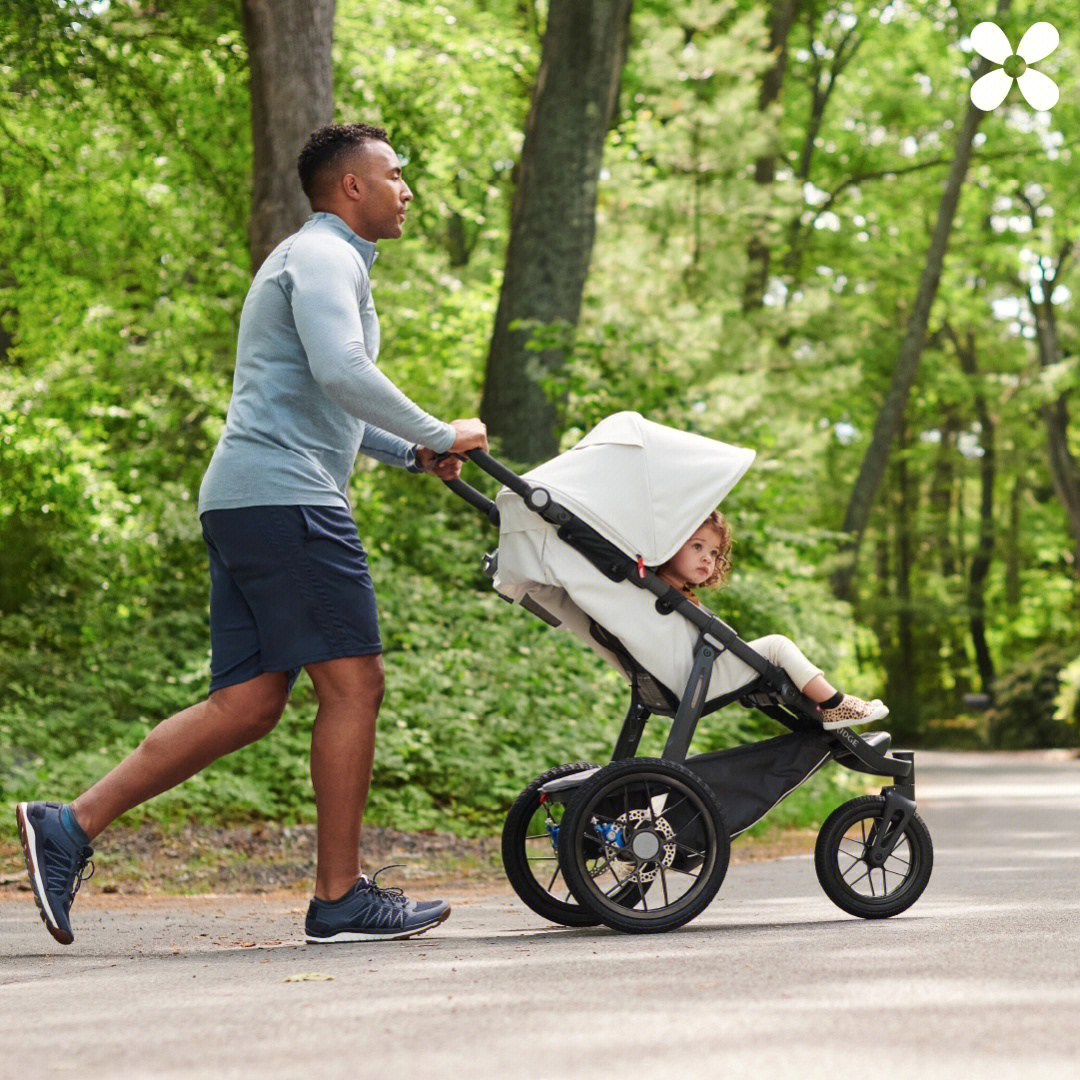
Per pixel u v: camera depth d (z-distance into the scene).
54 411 15.52
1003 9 28.94
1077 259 35.88
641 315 15.48
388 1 17.30
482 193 21.86
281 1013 3.21
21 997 3.56
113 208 17.05
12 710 11.14
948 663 49.03
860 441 38.84
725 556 5.21
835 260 31.67
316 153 4.78
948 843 9.35
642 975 3.62
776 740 4.98
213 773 9.60
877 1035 2.88
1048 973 3.61
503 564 4.98
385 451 5.03
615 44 15.05
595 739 11.16
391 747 10.21
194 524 13.47
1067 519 45.41
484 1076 2.59
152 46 15.13
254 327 4.58
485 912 5.79
